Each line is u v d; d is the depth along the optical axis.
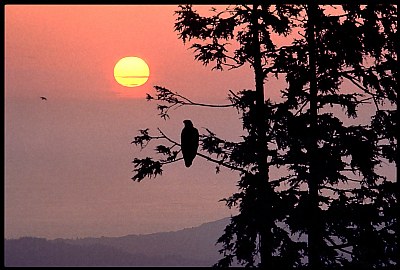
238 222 81.31
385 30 81.81
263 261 79.38
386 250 78.38
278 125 77.75
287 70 78.81
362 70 79.19
